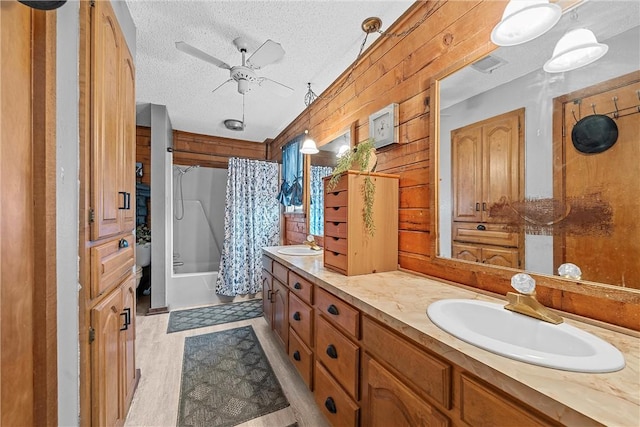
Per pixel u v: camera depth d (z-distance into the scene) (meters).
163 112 2.98
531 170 1.02
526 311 0.89
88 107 0.92
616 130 0.81
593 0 0.86
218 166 4.18
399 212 1.65
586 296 0.87
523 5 0.84
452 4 1.33
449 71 1.32
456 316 1.00
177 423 1.43
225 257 3.54
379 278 1.44
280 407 1.56
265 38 1.81
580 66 0.89
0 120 0.54
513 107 1.07
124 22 1.47
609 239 0.83
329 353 1.32
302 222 3.11
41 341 0.67
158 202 3.03
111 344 1.13
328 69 2.18
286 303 1.97
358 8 1.55
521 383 0.55
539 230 0.99
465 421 0.68
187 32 1.75
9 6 0.57
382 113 1.73
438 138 1.38
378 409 0.99
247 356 2.11
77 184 0.88
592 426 0.46
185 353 2.14
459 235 1.29
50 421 0.69
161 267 3.05
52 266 0.70
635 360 0.63
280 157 3.92
